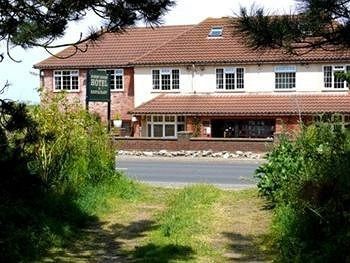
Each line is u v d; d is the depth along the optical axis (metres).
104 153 15.12
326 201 8.57
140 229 11.20
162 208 13.23
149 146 34.84
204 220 11.23
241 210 12.32
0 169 9.22
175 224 10.80
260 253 9.11
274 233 9.77
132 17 8.52
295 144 13.01
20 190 9.93
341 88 38.91
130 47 46.19
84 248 9.71
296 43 7.94
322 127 12.30
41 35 8.68
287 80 40.09
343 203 8.04
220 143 33.50
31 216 9.91
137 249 9.45
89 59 45.12
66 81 45.06
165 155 34.12
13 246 8.76
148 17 8.53
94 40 8.79
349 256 7.15
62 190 12.32
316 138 12.36
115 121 42.78
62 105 14.16
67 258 9.00
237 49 41.78
